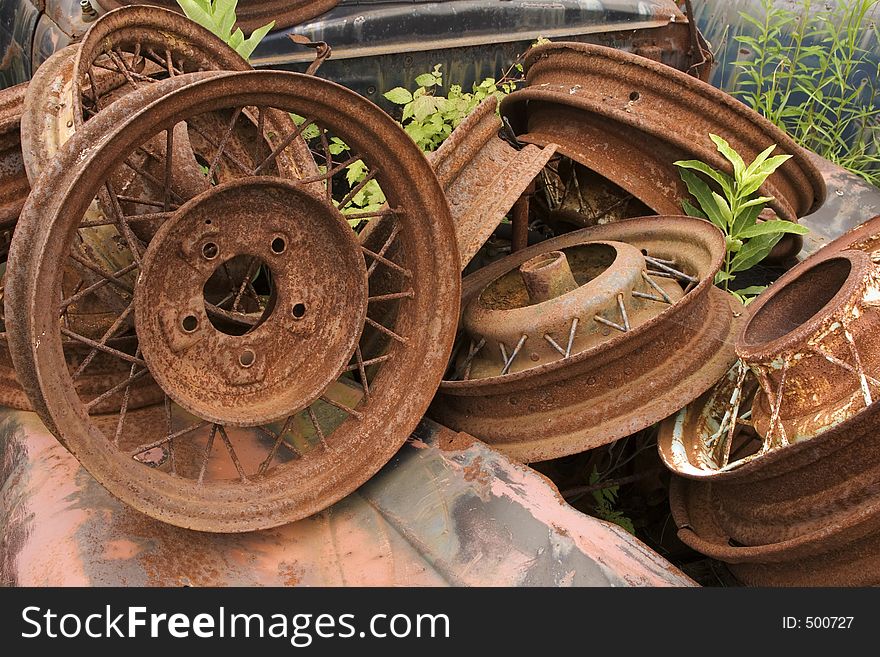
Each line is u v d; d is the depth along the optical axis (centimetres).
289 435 301
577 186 416
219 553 249
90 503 256
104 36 282
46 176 201
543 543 243
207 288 312
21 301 204
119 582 230
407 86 464
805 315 306
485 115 329
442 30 455
